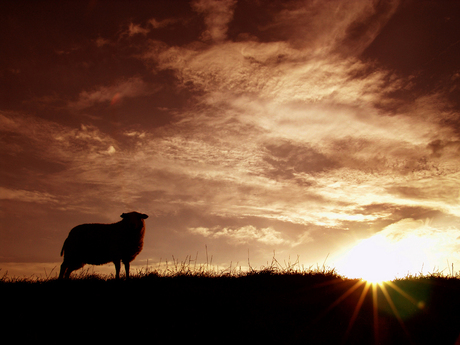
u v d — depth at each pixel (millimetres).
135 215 10953
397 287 8492
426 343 5664
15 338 5309
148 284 8047
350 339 5688
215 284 8234
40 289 7664
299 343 5379
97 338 5340
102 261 10953
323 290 8148
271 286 8258
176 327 5703
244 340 5352
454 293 7980
